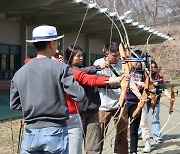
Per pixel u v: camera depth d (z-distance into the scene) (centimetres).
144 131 683
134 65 543
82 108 469
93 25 1936
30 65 332
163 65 3875
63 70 324
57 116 323
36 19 1789
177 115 1255
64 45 2125
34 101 322
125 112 556
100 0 1520
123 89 440
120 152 572
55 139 321
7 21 1714
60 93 324
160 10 4344
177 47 4022
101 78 415
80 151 425
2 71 1700
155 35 2439
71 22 1794
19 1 1452
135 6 3197
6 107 1281
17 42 1792
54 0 1396
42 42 331
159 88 626
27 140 326
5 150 687
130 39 2492
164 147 730
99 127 489
